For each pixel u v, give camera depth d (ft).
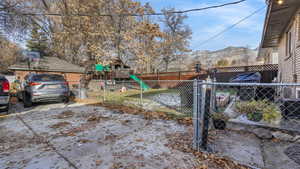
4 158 7.73
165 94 31.83
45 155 8.00
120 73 53.67
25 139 10.09
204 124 8.61
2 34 31.19
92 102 24.30
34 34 54.29
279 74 26.37
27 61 41.52
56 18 46.88
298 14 14.70
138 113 16.87
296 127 9.43
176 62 83.56
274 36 23.75
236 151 8.02
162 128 11.92
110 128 12.10
